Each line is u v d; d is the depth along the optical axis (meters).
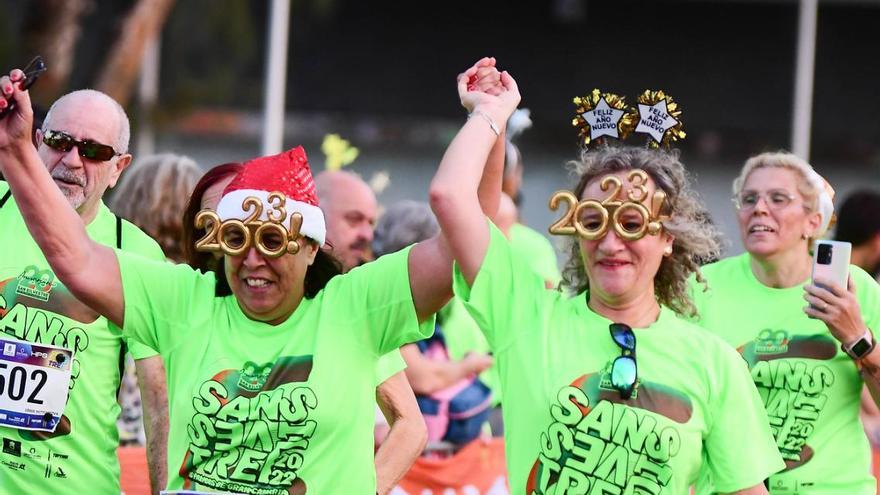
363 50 58.94
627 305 11.43
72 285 11.58
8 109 11.02
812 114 58.62
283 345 11.48
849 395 15.76
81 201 14.21
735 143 58.34
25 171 11.21
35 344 13.84
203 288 11.84
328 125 57.69
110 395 14.39
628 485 11.07
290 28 58.19
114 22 45.72
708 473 11.74
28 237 14.05
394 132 58.06
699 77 58.97
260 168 11.49
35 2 42.31
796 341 15.84
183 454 11.52
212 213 11.46
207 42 51.41
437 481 18.66
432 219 18.23
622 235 11.14
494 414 22.50
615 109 12.10
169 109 46.41
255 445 11.33
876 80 58.88
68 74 44.56
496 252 11.43
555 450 11.16
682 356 11.27
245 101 56.44
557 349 11.35
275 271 11.36
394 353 13.80
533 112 58.44
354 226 17.97
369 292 11.58
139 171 17.52
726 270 16.52
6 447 13.86
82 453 14.19
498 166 11.88
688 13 59.41
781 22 59.09
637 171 11.27
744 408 11.32
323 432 11.35
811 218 15.98
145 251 14.55
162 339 11.79
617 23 59.56
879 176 58.50
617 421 11.09
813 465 15.66
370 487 11.66
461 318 18.75
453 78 59.22
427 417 18.55
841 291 14.96
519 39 59.41
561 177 57.88
